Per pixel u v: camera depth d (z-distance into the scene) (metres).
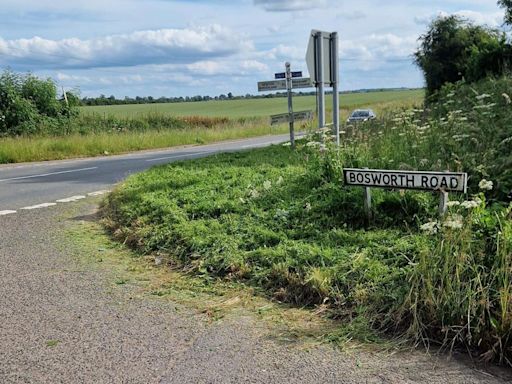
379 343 3.51
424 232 4.59
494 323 3.26
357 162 6.91
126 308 4.30
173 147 24.11
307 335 3.69
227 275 4.82
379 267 4.21
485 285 3.54
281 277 4.47
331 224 5.42
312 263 4.54
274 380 3.12
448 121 8.22
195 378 3.17
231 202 6.59
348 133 10.30
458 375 3.10
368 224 5.32
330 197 5.98
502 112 8.44
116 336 3.77
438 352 3.36
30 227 7.34
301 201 6.22
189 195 7.32
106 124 29.91
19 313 4.24
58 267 5.46
